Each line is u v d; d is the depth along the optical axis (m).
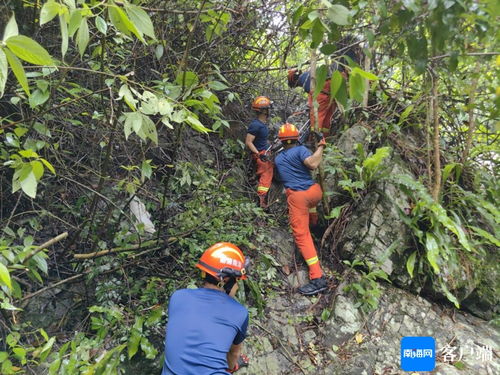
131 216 2.84
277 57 4.32
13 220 2.90
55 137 2.95
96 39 2.68
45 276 2.88
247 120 5.12
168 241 3.09
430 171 4.07
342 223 4.02
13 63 1.23
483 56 1.83
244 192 4.48
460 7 1.42
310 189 3.72
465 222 4.10
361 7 1.70
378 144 4.38
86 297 2.90
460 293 3.88
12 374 2.01
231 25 3.79
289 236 4.21
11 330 2.40
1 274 1.39
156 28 3.21
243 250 3.74
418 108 4.29
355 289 3.60
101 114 2.80
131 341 2.46
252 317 3.27
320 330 3.38
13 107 2.77
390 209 3.87
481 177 4.33
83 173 3.22
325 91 4.30
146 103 1.82
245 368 2.97
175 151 2.92
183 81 2.31
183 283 3.05
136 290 2.91
